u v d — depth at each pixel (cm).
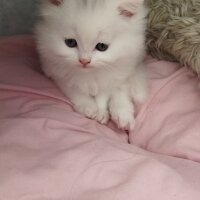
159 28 25
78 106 23
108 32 20
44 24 22
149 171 18
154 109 23
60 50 21
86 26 20
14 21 31
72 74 23
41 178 18
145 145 22
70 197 18
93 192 18
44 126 21
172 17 25
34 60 27
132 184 18
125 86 24
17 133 20
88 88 24
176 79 24
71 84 24
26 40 29
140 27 22
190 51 24
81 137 20
